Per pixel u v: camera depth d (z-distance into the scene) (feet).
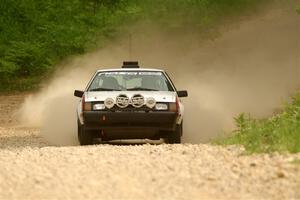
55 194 71.67
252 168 86.38
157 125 132.77
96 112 132.57
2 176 83.46
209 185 76.28
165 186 75.56
